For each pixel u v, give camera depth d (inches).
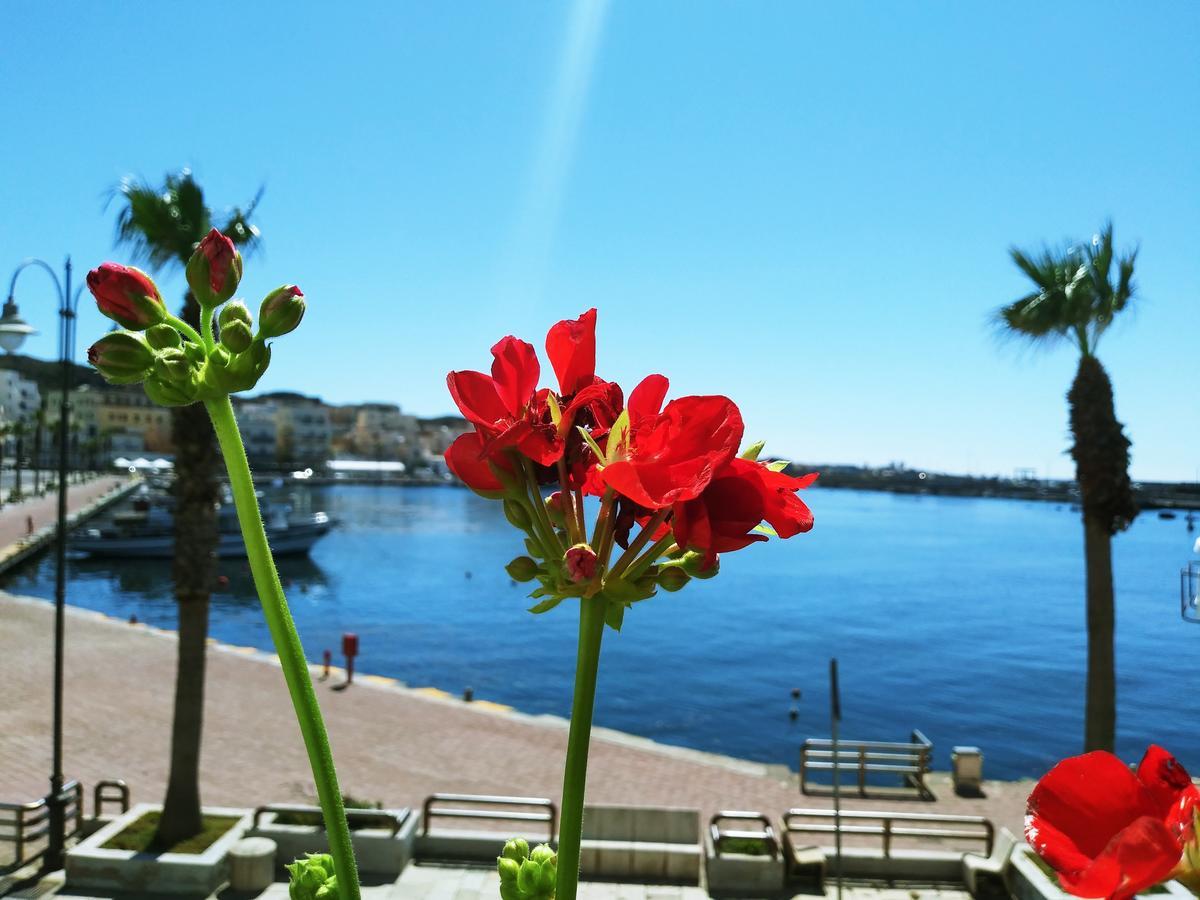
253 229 488.4
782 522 46.4
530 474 48.8
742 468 46.4
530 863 49.9
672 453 46.3
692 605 2509.8
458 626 2042.3
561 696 1445.6
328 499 7455.7
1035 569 3622.0
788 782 839.7
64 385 578.6
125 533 3034.0
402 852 514.6
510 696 1435.8
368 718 1000.2
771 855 515.2
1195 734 1293.1
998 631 2138.3
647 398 50.3
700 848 525.3
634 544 46.4
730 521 45.5
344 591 2559.1
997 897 499.8
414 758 864.9
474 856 535.8
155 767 818.8
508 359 51.4
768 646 1905.8
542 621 2123.5
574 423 50.1
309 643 1817.2
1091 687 548.7
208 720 965.2
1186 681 1630.2
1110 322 532.4
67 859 485.7
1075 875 28.9
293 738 911.7
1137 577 3412.9
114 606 2217.0
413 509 6545.3
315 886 49.4
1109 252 521.0
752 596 2726.4
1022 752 1201.4
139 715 989.8
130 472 6678.2
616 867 520.7
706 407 46.3
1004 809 756.0
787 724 1307.8
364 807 617.9
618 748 921.5
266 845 494.3
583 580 44.0
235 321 47.8
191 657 522.3
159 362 46.6
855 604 2576.3
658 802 768.3
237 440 48.4
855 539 5275.6
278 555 3134.8
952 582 3154.5
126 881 483.8
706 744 1196.5
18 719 955.3
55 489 4589.1
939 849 632.4
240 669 1237.1
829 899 498.0
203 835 518.6
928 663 1758.1
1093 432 541.0
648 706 1385.3
